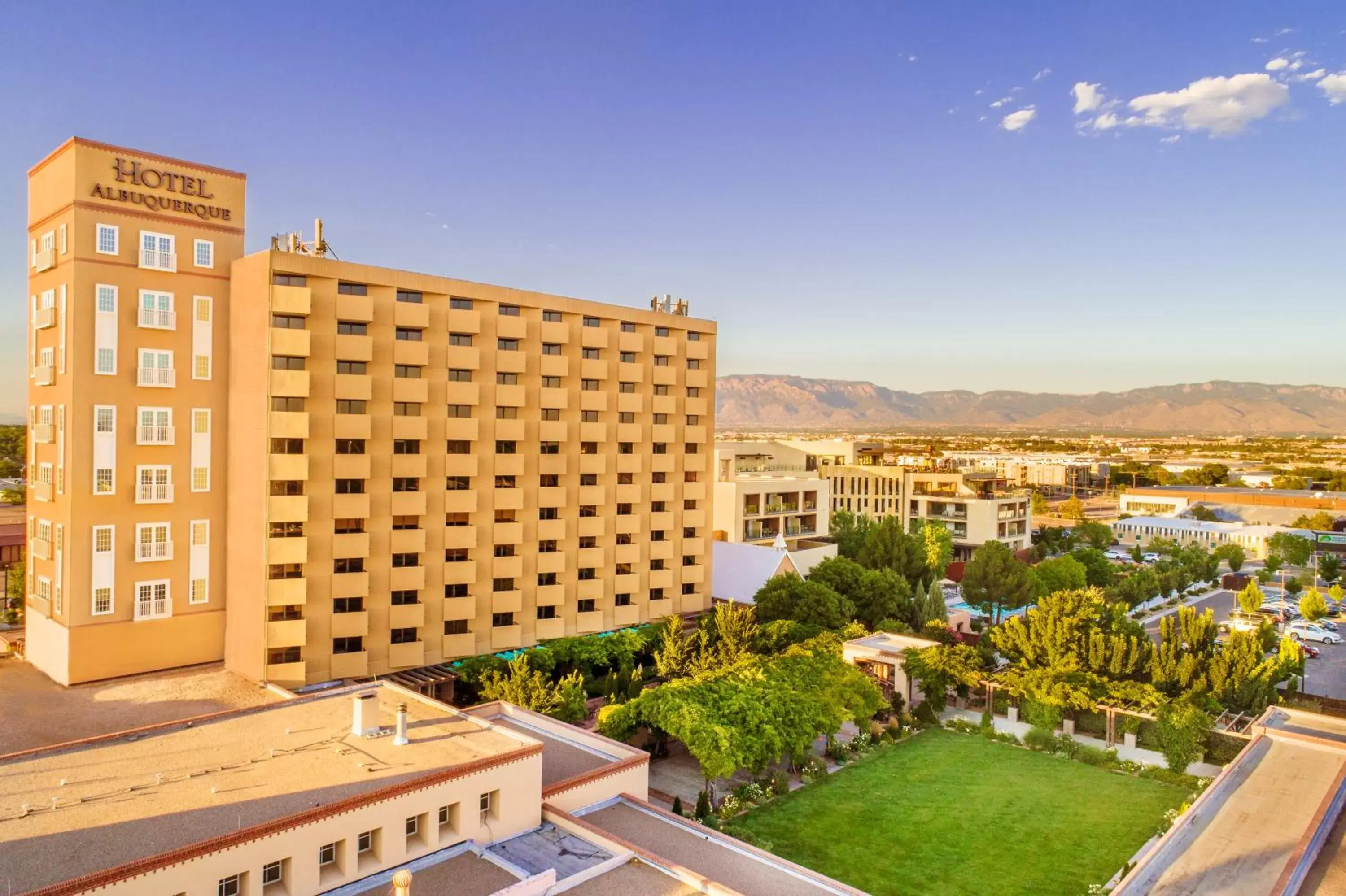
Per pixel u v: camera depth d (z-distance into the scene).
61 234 60.81
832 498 162.50
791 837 47.69
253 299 63.16
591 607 80.75
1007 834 48.66
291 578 63.25
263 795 32.47
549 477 78.25
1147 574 120.19
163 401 62.75
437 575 70.12
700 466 89.50
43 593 63.62
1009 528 154.88
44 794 32.47
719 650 70.81
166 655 63.38
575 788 40.53
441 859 34.03
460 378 72.00
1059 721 63.78
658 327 86.56
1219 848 40.47
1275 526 184.50
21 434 179.12
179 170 63.19
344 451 65.69
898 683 71.62
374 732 39.28
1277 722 59.66
